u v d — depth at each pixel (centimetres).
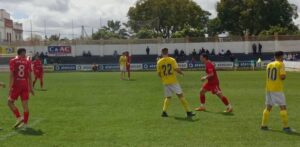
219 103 1953
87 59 7144
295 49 6956
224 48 7112
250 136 1179
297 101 2012
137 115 1592
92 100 2134
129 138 1166
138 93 2486
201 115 1582
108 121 1457
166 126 1349
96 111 1714
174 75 1554
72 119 1508
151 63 6347
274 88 1254
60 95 2422
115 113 1650
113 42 7325
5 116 1598
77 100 2141
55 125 1385
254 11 9050
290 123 1388
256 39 7006
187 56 6875
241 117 1524
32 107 1862
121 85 3156
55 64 6531
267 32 8244
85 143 1109
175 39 7212
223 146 1061
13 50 7175
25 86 1342
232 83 3256
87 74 5128
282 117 1252
